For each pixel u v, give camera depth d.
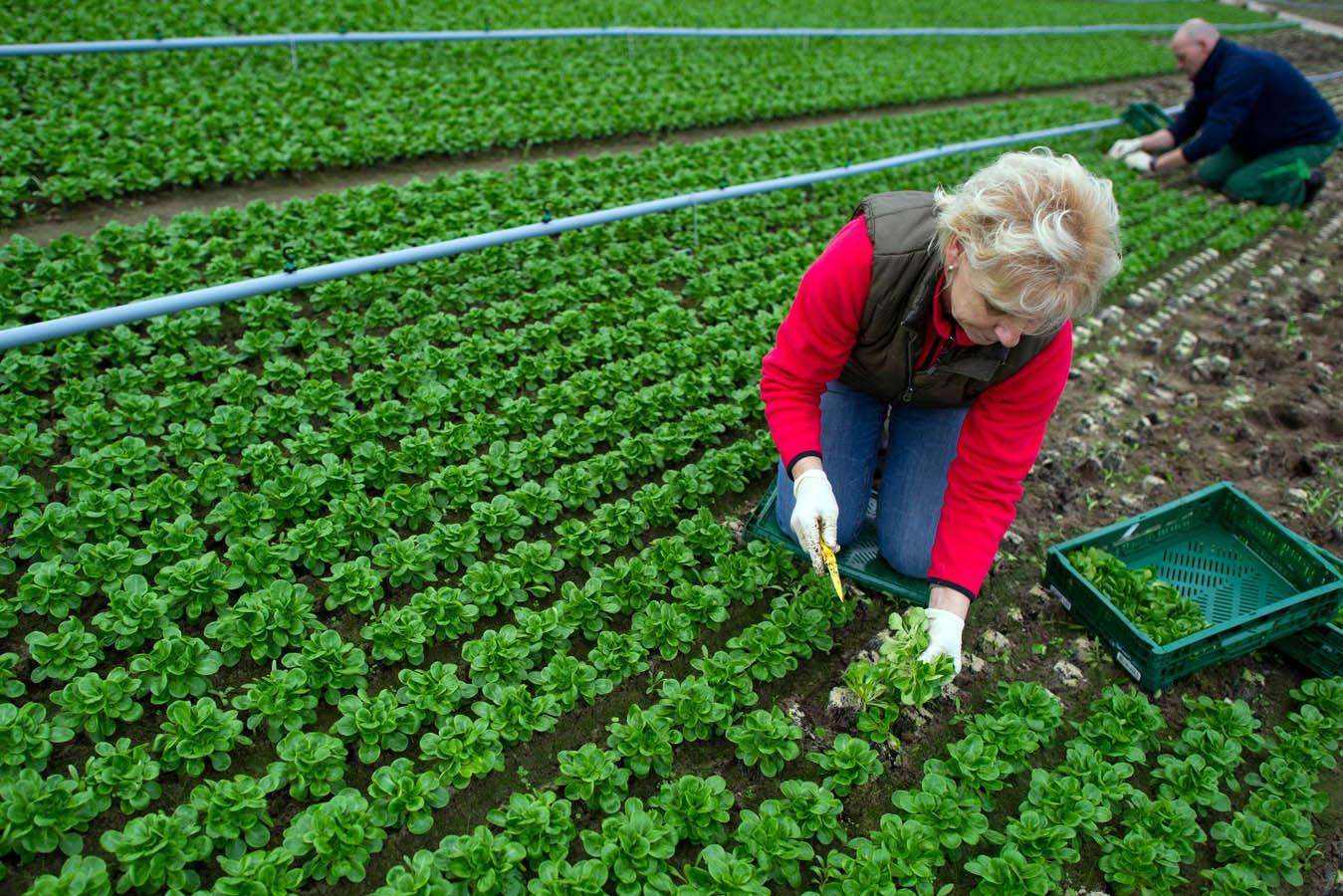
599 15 12.99
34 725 3.13
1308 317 7.23
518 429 5.01
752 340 5.96
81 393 4.63
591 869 2.97
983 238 2.45
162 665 3.39
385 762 3.43
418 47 10.11
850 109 11.54
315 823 2.98
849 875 3.09
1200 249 8.58
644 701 3.78
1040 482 5.21
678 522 4.54
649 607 3.96
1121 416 5.88
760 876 3.09
